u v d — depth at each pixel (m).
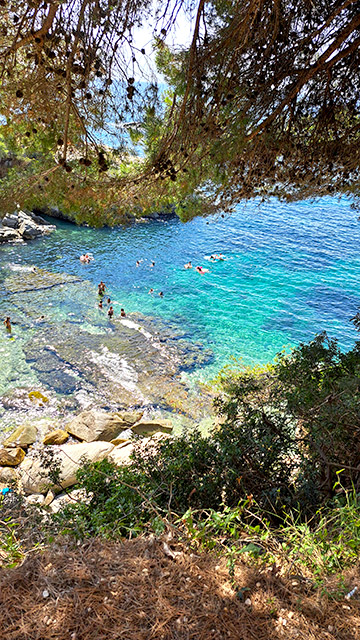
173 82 5.38
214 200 7.62
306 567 3.67
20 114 4.80
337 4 5.34
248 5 4.86
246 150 6.36
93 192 5.63
